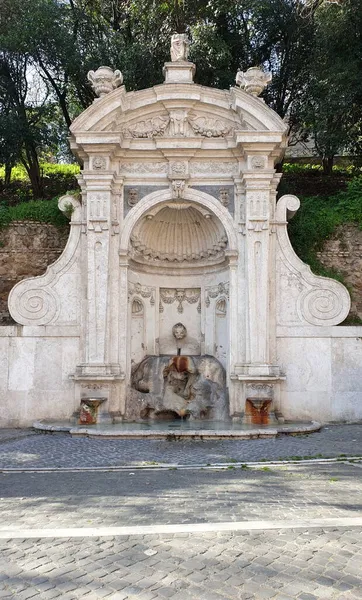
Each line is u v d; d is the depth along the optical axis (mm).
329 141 20969
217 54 21312
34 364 14891
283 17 22703
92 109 15086
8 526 6074
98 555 5180
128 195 15633
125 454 10453
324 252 17594
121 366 14945
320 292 15266
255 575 4719
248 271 15008
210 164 15789
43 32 20766
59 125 25094
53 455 10461
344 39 20469
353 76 19547
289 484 7949
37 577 4719
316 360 15055
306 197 20531
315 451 10641
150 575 4738
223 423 14328
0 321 17359
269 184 15250
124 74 21234
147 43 21828
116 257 15273
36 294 15180
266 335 14852
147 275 17188
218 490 7621
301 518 6258
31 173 23844
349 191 18531
